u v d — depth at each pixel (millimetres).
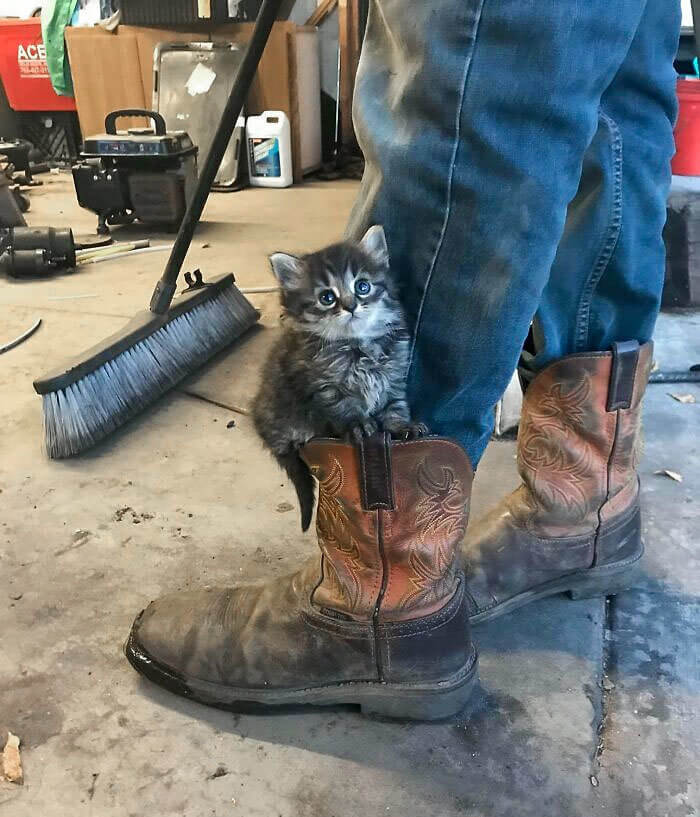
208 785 1002
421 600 1048
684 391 2145
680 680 1160
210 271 3264
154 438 1953
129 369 2055
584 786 989
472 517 1557
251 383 2266
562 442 1213
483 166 789
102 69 5375
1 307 2881
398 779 1007
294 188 5203
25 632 1274
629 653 1215
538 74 746
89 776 1016
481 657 1209
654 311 1176
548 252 841
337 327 992
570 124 786
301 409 1027
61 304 2910
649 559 1438
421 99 788
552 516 1262
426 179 821
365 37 924
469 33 742
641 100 1068
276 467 1800
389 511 983
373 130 862
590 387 1170
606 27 763
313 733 1084
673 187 2697
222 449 1895
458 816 955
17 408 2094
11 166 4633
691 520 1550
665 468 1744
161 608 1204
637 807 961
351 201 4703
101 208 3920
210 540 1521
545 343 1161
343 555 1040
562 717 1096
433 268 872
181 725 1100
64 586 1387
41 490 1709
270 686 1095
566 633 1260
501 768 1019
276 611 1121
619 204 1047
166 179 3850
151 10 5141
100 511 1625
